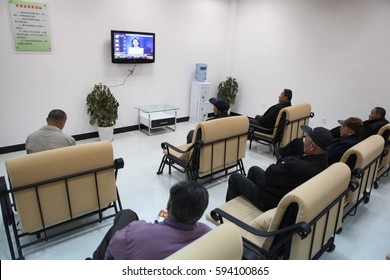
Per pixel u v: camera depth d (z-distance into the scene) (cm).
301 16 496
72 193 199
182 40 527
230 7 586
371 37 427
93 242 218
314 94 508
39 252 205
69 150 188
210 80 607
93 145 199
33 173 176
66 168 189
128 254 114
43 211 190
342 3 445
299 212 134
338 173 165
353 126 276
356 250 219
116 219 173
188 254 92
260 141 441
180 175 334
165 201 278
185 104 579
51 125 230
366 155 214
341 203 183
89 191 207
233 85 609
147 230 113
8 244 204
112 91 458
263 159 403
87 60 416
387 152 308
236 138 300
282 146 375
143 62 471
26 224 186
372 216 268
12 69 356
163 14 482
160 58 504
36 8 354
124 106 482
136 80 483
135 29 454
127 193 290
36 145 219
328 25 467
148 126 479
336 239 232
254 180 244
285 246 146
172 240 111
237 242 104
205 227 122
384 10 408
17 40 351
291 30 514
